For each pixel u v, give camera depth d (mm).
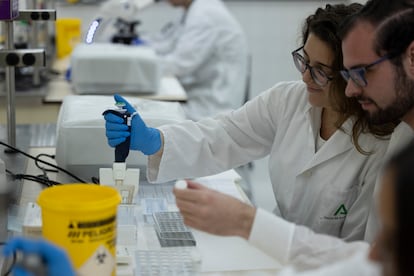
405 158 640
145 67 3027
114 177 1640
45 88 3035
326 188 1668
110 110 1684
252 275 1307
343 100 1571
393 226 636
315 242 1231
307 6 5070
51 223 1071
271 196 3861
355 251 1209
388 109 1379
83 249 1071
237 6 5031
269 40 5145
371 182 1627
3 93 2756
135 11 3623
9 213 1527
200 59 3781
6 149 2016
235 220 1241
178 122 1868
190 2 4125
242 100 3928
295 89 1779
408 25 1291
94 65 2957
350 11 1510
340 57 1502
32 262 821
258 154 1867
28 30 3096
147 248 1420
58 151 1873
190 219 1253
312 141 1708
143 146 1710
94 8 4730
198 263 1349
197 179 1955
